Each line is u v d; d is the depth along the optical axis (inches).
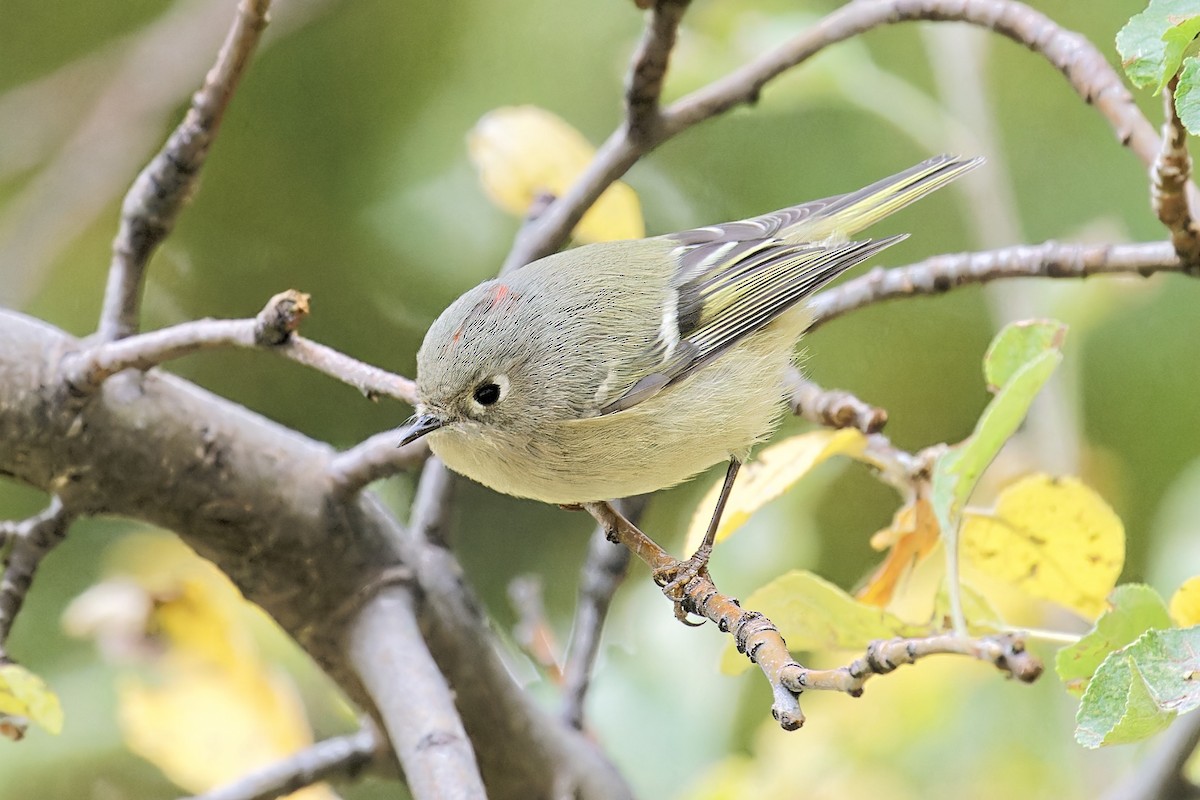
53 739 339.0
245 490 218.2
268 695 264.7
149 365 201.6
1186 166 203.0
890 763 300.8
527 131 285.0
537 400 239.0
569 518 413.1
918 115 352.8
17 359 206.5
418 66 403.5
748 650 172.1
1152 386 396.2
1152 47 156.6
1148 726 142.2
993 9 241.8
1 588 215.2
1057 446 335.3
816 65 350.9
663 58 237.9
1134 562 391.2
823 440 223.3
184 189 212.4
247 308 410.9
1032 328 220.4
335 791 301.6
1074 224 414.6
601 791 250.8
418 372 239.8
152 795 343.3
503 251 393.7
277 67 399.9
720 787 292.5
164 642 267.1
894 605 233.5
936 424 420.8
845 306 256.7
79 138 410.3
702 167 428.5
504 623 403.9
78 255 413.4
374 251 399.2
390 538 231.8
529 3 402.3
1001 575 222.5
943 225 435.8
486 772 246.8
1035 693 305.3
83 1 431.8
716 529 227.0
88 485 213.8
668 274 257.6
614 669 329.1
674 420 243.3
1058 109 420.8
